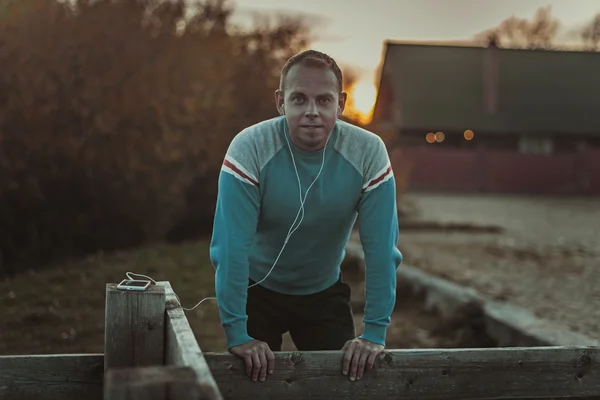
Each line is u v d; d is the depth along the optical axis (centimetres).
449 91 3834
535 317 580
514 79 3934
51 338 555
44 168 942
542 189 3462
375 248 264
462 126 3716
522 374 265
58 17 938
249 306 304
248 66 1451
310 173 261
